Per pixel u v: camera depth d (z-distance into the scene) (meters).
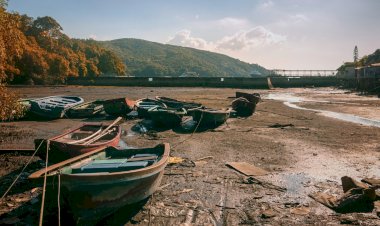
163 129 20.19
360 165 12.30
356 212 8.10
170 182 10.25
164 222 7.61
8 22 13.98
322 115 26.86
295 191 9.60
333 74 83.88
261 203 8.71
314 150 14.72
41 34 77.81
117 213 8.05
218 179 10.57
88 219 7.16
